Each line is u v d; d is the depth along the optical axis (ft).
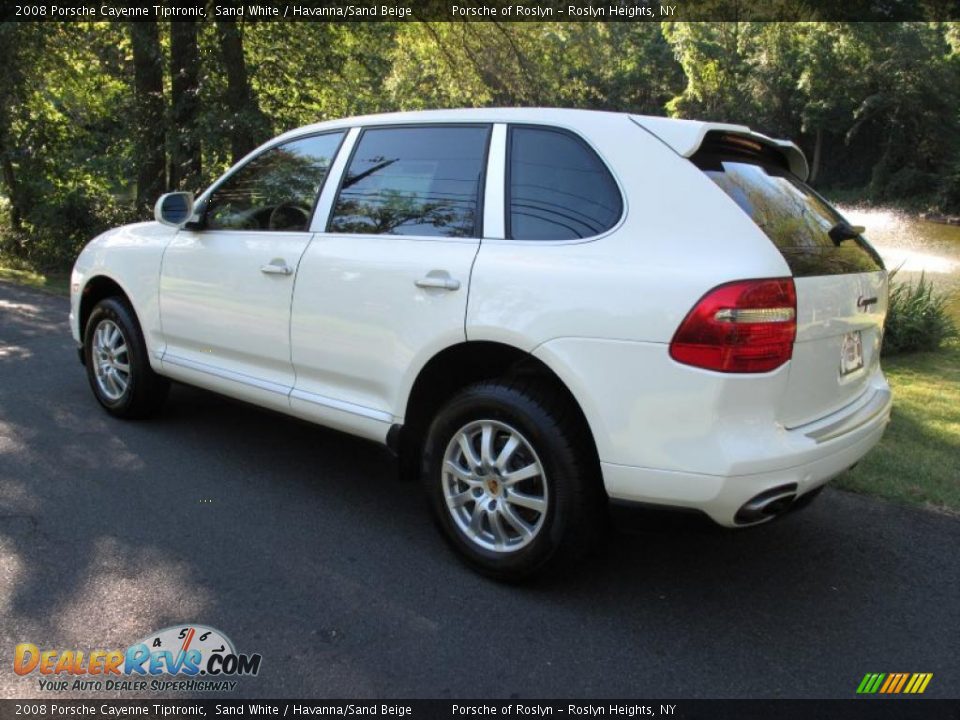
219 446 15.30
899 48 143.13
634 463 8.83
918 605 10.21
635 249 9.05
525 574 9.97
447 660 8.75
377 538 11.66
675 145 9.47
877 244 81.20
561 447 9.36
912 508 13.19
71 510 12.19
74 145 48.29
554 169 10.07
